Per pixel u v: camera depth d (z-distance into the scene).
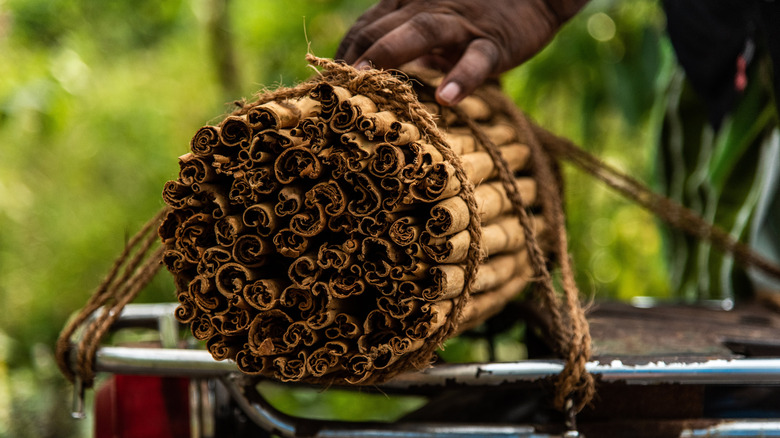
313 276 1.23
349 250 1.23
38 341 3.71
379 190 1.23
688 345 1.39
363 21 1.40
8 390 2.99
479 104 1.41
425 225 1.22
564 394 1.30
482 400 1.48
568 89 2.97
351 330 1.24
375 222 1.22
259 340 1.24
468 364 1.30
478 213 1.24
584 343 1.29
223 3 3.96
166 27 4.69
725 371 1.31
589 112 2.86
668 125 2.02
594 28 2.76
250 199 1.23
